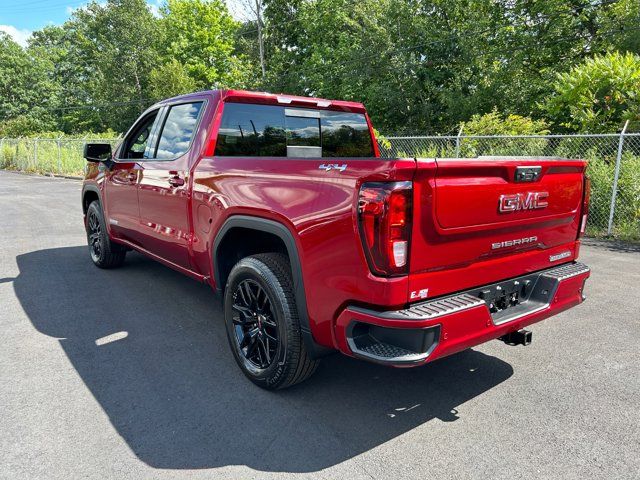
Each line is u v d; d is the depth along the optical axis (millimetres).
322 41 27703
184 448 2506
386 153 13414
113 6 46531
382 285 2273
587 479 2275
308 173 2658
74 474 2293
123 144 5160
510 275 2859
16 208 12000
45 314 4461
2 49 60781
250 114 4020
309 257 2611
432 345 2314
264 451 2484
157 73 39125
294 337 2834
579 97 11805
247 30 38969
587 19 19484
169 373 3346
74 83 64750
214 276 3551
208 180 3500
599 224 8773
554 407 2934
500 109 18625
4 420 2740
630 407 2932
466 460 2418
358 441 2580
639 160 8617
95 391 3082
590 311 4625
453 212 2387
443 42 19750
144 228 4641
